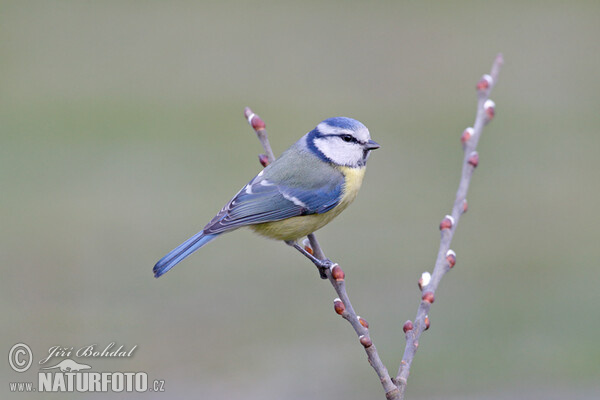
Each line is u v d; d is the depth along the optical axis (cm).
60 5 2216
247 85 1784
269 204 708
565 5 2194
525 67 1861
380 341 1003
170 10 2211
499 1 2259
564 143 1530
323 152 730
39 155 1469
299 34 2050
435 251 1184
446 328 1035
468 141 585
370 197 1353
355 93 1745
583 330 1017
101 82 1803
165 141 1529
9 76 1803
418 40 2000
